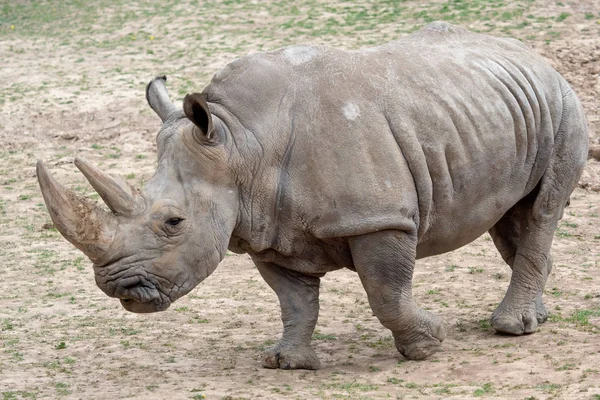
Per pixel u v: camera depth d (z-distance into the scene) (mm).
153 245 16828
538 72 20422
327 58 18344
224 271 28500
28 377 19312
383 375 18469
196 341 21906
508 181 19578
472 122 18781
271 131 17688
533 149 19953
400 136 17984
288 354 19297
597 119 40312
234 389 17875
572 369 17859
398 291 18312
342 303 24781
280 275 19375
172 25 56875
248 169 17578
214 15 57500
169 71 49469
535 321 20906
